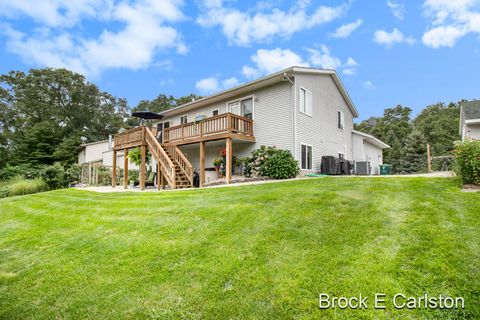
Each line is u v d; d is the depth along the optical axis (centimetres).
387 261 286
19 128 3262
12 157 2930
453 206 417
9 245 473
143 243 405
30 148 2594
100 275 334
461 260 274
